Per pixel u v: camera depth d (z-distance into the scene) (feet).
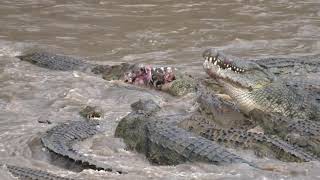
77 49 196.03
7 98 143.74
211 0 268.82
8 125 125.18
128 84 159.53
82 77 161.38
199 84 154.51
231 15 241.76
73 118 131.13
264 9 251.80
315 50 196.34
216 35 211.61
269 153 108.27
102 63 179.63
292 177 95.81
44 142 110.73
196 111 136.56
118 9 252.83
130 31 217.36
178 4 261.85
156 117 123.65
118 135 120.26
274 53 192.34
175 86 151.64
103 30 218.79
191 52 191.21
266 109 136.56
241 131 115.85
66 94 146.72
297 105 135.54
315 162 103.91
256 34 213.87
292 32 216.74
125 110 136.87
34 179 92.58
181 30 218.18
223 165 99.76
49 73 165.99
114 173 97.45
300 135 117.80
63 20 233.76
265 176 95.40
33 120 128.88
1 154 109.09
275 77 139.13
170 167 102.27
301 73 171.01
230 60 136.36
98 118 131.54
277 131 124.06
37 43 200.44
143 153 111.96
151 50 193.98
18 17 236.84
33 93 147.64
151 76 156.87
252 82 136.36
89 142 116.98
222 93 149.59
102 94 149.28
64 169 101.60
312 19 235.20
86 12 246.68
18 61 178.19
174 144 107.04
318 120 132.67
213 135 115.03
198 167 100.32
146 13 245.86
